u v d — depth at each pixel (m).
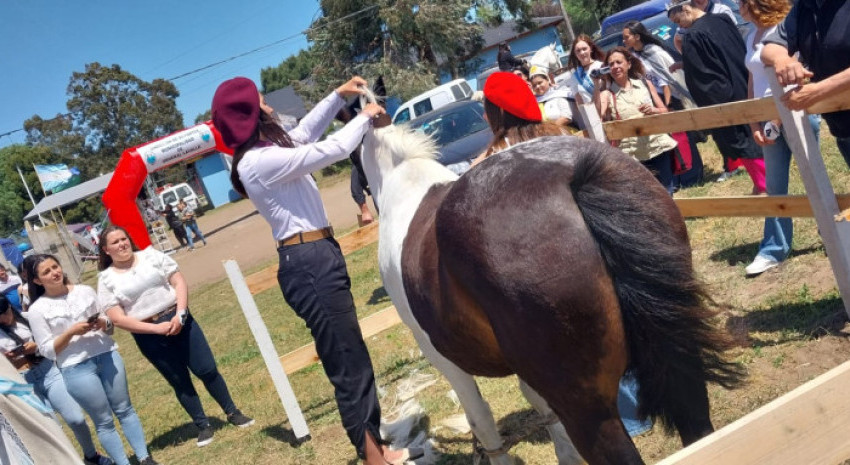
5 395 3.14
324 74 32.34
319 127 3.89
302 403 6.12
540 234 2.13
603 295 2.07
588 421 2.19
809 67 3.72
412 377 5.71
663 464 1.66
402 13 29.59
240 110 3.62
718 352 2.14
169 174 50.75
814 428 1.76
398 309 3.23
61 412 5.73
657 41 8.13
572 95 7.38
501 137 3.05
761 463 1.72
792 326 4.13
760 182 6.19
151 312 5.79
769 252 4.98
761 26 4.29
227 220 32.06
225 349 9.47
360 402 4.03
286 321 9.88
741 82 6.22
